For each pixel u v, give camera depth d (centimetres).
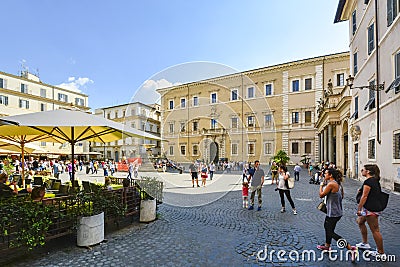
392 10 1124
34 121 509
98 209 511
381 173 1237
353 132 1705
